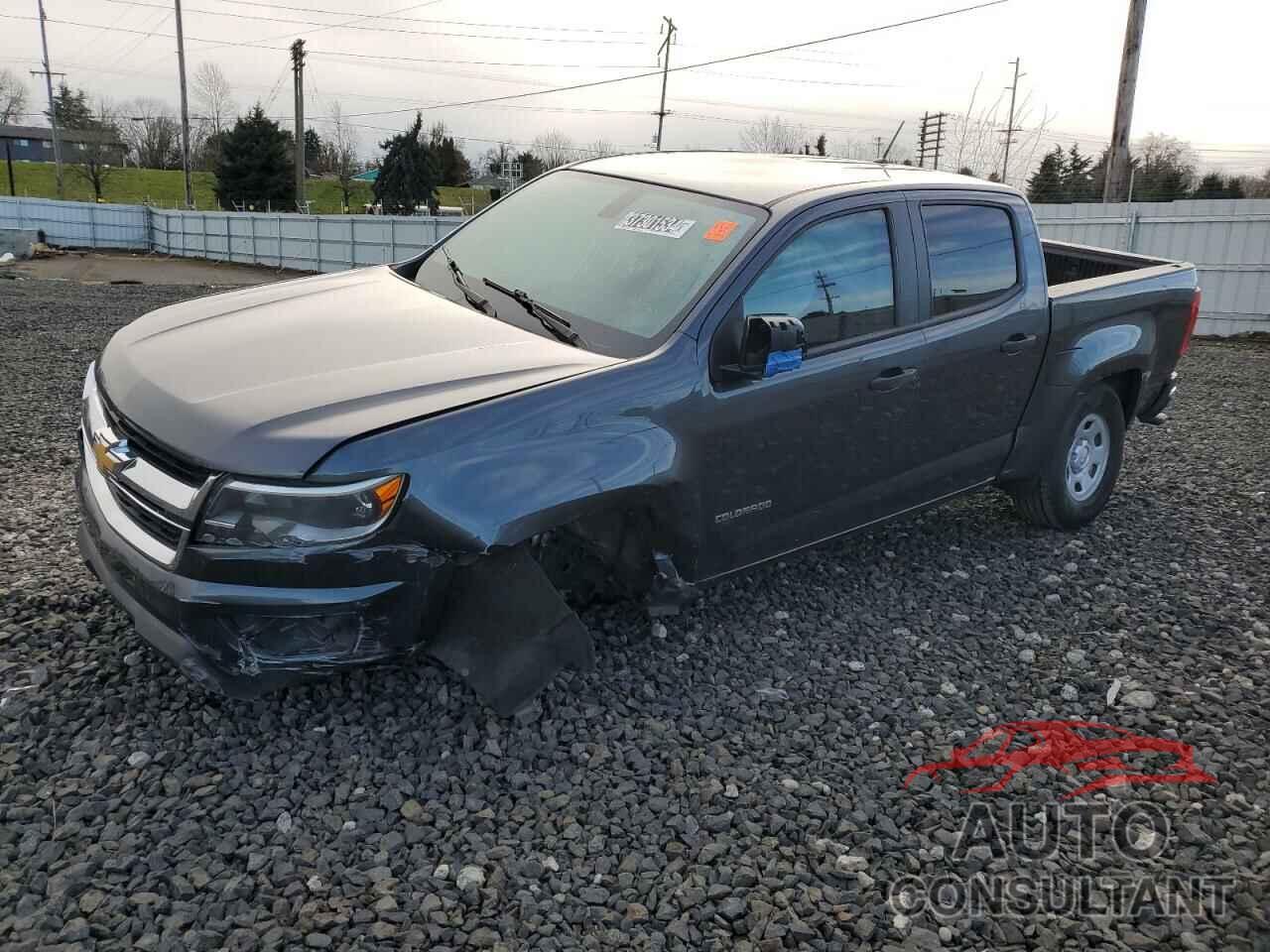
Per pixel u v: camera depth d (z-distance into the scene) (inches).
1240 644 177.6
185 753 126.1
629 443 134.7
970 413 187.0
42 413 294.7
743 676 155.6
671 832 119.6
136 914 100.9
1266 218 699.4
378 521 117.1
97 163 3312.0
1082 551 216.5
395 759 128.4
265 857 109.9
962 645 172.2
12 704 131.5
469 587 127.6
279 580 115.9
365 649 122.6
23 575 169.3
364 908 104.2
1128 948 106.3
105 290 806.5
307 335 143.8
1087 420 221.1
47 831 111.0
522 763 129.7
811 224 158.4
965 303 182.5
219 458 116.0
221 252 1691.7
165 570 118.0
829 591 188.2
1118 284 217.9
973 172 1184.8
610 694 146.5
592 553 150.5
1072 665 167.8
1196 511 249.1
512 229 180.1
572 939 102.1
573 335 148.8
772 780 131.0
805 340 142.6
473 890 107.7
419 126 3102.9
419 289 168.2
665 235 160.4
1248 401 406.6
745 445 149.9
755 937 104.4
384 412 122.0
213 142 3390.7
